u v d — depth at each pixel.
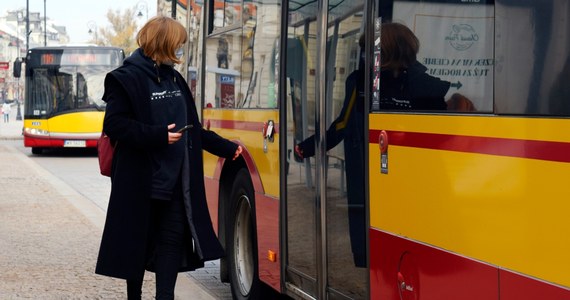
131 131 5.59
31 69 30.67
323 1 6.22
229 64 8.59
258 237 7.57
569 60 3.62
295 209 6.75
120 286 8.93
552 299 3.68
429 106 4.67
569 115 3.60
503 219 4.02
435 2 4.64
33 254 10.95
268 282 7.34
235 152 6.09
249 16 7.96
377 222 5.25
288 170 6.88
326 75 6.12
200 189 5.83
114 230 5.68
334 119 5.95
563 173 3.62
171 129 5.67
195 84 9.97
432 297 4.63
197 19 9.91
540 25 3.79
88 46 31.03
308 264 6.49
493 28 4.13
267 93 7.39
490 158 4.12
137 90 5.69
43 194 18.64
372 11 5.36
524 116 3.88
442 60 4.56
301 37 6.65
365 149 5.41
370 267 5.37
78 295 8.49
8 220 14.28
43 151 35.34
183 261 5.88
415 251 4.80
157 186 5.69
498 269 4.05
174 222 5.76
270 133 7.26
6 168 26.06
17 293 8.59
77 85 30.78
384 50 5.18
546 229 3.72
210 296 8.58
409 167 4.86
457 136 4.40
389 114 5.09
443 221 4.52
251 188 7.77
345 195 5.75
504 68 4.04
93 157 31.91
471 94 4.30
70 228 13.34
